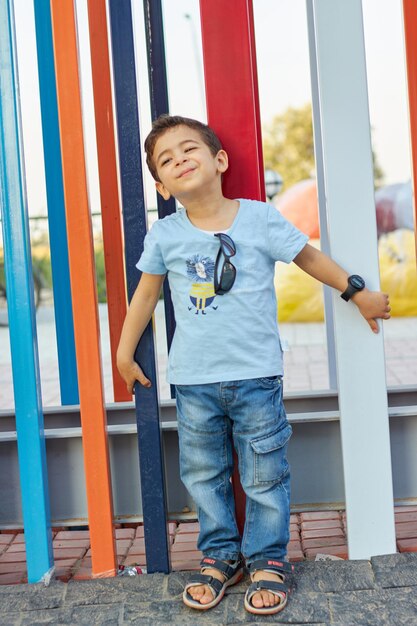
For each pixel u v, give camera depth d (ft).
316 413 7.71
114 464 7.65
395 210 36.06
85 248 6.88
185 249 6.61
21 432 7.03
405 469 7.61
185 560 7.84
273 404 6.59
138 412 6.97
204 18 6.84
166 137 6.50
